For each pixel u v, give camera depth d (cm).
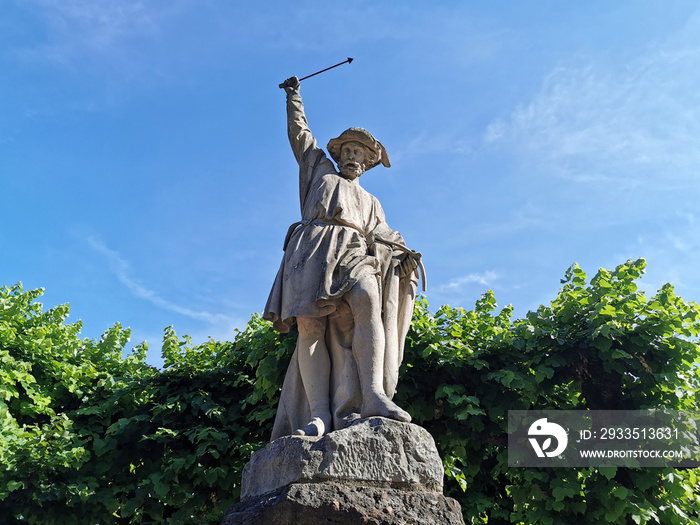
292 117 571
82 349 1163
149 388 1073
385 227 525
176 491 965
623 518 831
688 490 839
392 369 473
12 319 1129
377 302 475
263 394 945
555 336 909
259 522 383
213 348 1127
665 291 912
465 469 1001
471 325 980
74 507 983
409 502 396
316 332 484
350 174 543
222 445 950
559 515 856
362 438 411
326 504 382
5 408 987
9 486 915
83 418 1071
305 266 491
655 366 890
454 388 893
